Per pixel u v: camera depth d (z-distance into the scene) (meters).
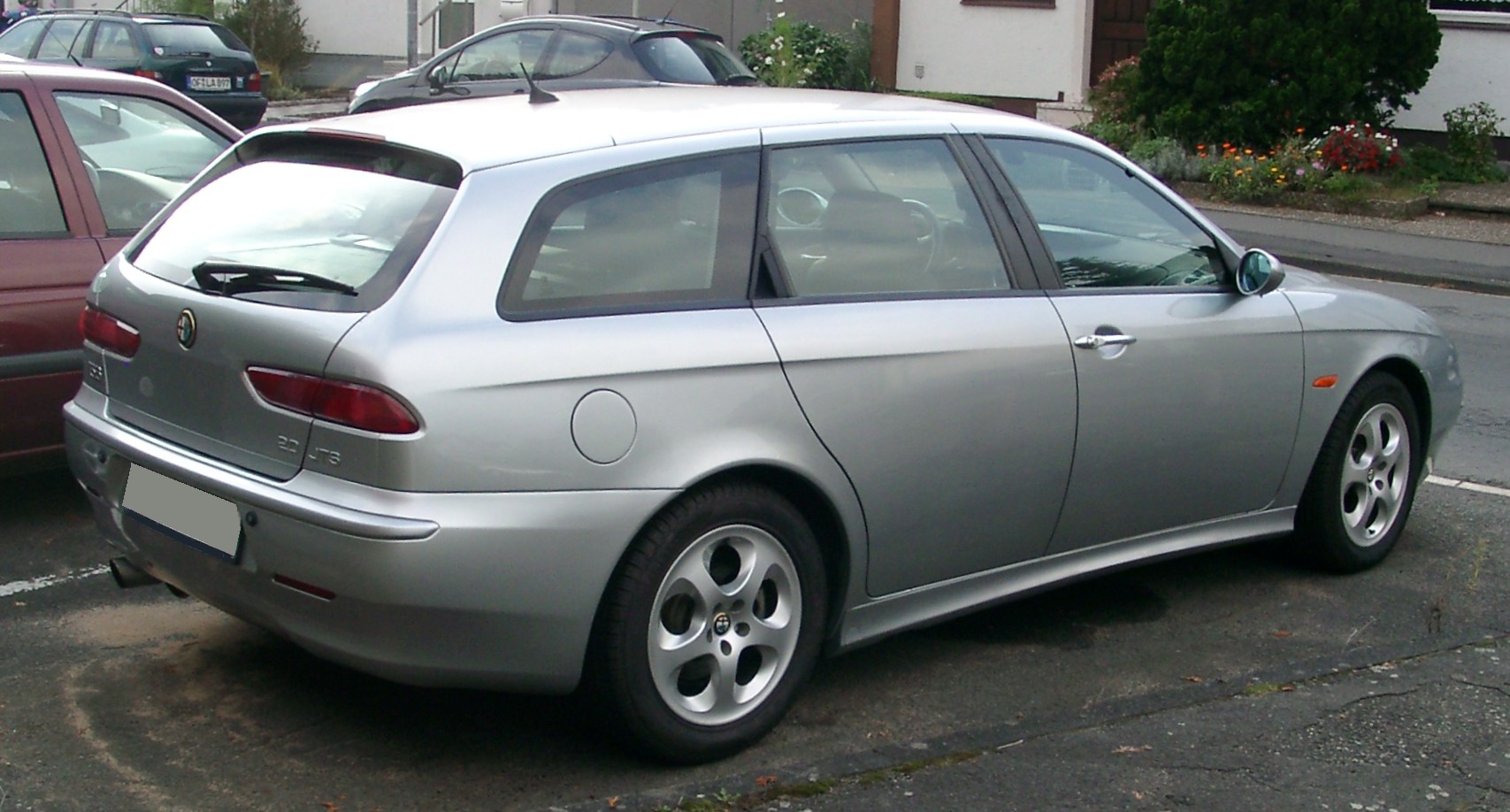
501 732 4.37
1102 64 22.25
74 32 20.27
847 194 4.54
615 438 3.88
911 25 23.42
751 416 4.12
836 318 4.34
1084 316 4.89
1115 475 5.01
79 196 6.25
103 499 4.48
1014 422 4.68
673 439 3.97
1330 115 18.16
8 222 6.04
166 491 4.16
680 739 4.10
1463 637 5.20
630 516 3.89
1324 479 5.71
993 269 4.78
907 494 4.48
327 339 3.77
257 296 4.00
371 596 3.68
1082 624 5.36
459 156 4.04
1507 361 10.24
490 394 3.73
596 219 4.07
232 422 4.00
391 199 4.08
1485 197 17.08
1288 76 18.23
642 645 3.98
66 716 4.41
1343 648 5.14
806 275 4.37
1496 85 18.62
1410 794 4.03
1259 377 5.37
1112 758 4.22
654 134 4.27
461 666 3.81
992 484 4.68
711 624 4.14
